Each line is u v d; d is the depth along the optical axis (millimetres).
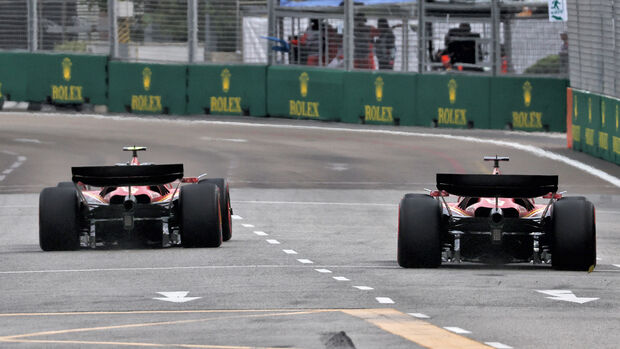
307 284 49656
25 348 35750
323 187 95125
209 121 151500
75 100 164750
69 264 56531
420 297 45969
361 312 42250
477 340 36562
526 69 140750
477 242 54781
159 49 164625
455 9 144000
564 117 135875
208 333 37875
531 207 56594
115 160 109688
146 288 48812
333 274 52781
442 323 39844
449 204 58312
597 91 115000
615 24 110125
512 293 46969
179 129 140625
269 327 38938
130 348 35406
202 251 60875
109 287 49281
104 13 165125
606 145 111500
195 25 160125
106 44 165500
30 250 62469
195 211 61062
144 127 142500
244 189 93500
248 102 157000
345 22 149250
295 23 156875
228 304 44438
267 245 64000
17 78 167750
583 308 43312
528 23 139750
